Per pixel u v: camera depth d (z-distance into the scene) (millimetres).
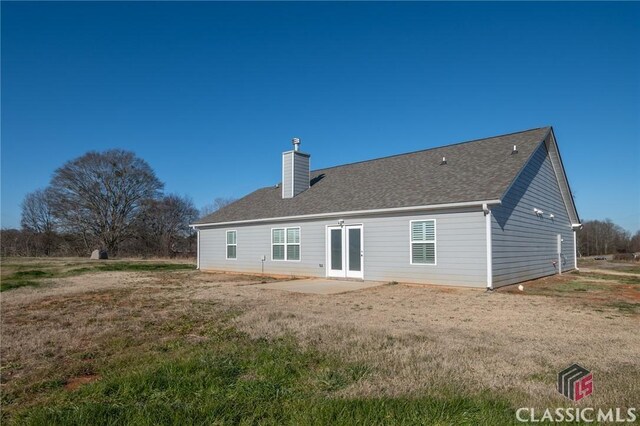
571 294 11461
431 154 18250
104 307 9688
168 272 21391
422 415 3473
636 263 27375
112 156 47781
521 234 14781
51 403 3941
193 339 6391
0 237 48250
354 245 15859
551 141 17109
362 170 19938
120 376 4559
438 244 13461
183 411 3594
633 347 5711
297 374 4637
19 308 9742
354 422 3371
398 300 10523
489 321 7672
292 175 20094
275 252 18906
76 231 47094
